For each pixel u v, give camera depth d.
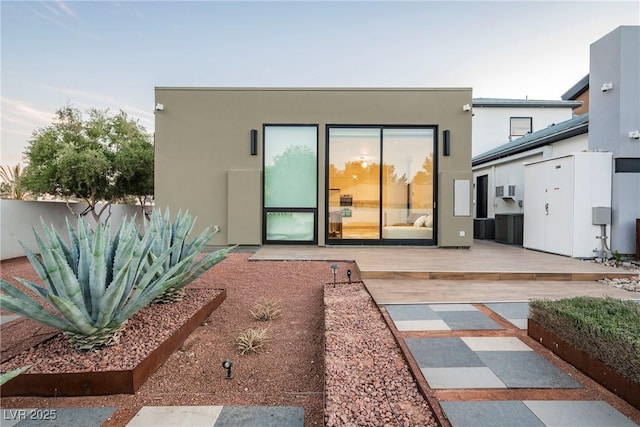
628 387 1.81
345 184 7.97
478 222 10.41
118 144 10.16
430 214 7.95
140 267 2.99
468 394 1.90
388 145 7.93
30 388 2.14
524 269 5.07
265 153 8.00
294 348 3.00
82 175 8.59
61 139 9.27
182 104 7.88
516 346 2.56
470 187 7.68
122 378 2.19
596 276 4.82
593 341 2.04
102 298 2.28
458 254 6.72
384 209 7.96
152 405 2.08
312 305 4.08
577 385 2.00
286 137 7.98
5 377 1.57
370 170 7.96
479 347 2.54
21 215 7.30
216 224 7.90
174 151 7.88
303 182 7.98
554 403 1.81
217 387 2.34
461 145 7.77
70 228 2.89
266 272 5.49
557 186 6.67
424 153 7.93
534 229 7.34
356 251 7.19
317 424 1.90
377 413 1.76
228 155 7.91
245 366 2.66
